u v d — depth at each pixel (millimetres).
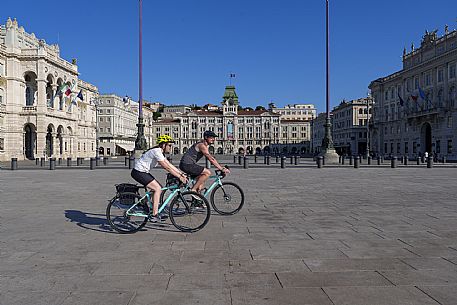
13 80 54656
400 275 4875
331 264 5328
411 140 74938
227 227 7797
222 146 144625
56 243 6531
